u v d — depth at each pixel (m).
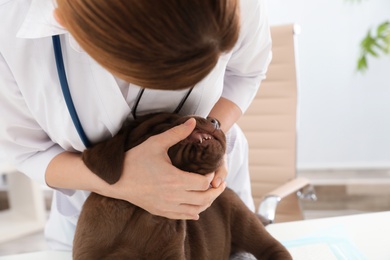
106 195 0.70
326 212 2.36
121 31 0.44
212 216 0.82
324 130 2.41
